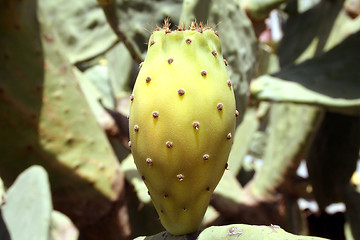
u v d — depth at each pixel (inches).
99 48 18.5
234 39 14.8
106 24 18.6
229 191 17.5
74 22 18.7
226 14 14.6
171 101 7.2
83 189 14.4
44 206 10.6
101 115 18.5
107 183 14.7
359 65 16.1
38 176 11.1
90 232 15.1
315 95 15.5
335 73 16.1
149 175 7.7
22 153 13.7
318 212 21.1
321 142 20.0
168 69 7.3
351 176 19.5
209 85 7.3
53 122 13.9
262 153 26.9
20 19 13.4
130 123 7.7
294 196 19.5
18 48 13.5
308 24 20.8
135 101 7.5
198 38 7.4
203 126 7.3
